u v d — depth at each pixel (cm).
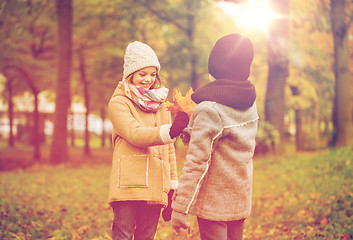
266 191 752
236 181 223
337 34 1419
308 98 2397
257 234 479
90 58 1931
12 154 2109
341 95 1444
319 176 794
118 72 1883
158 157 279
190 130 228
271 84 1341
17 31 1416
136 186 262
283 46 1307
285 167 1000
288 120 3056
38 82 1805
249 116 229
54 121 1534
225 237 226
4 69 1533
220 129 214
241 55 226
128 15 1548
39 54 1684
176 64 1725
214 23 1919
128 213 266
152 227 281
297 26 1675
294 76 1930
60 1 1492
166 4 1644
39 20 1521
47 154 2177
